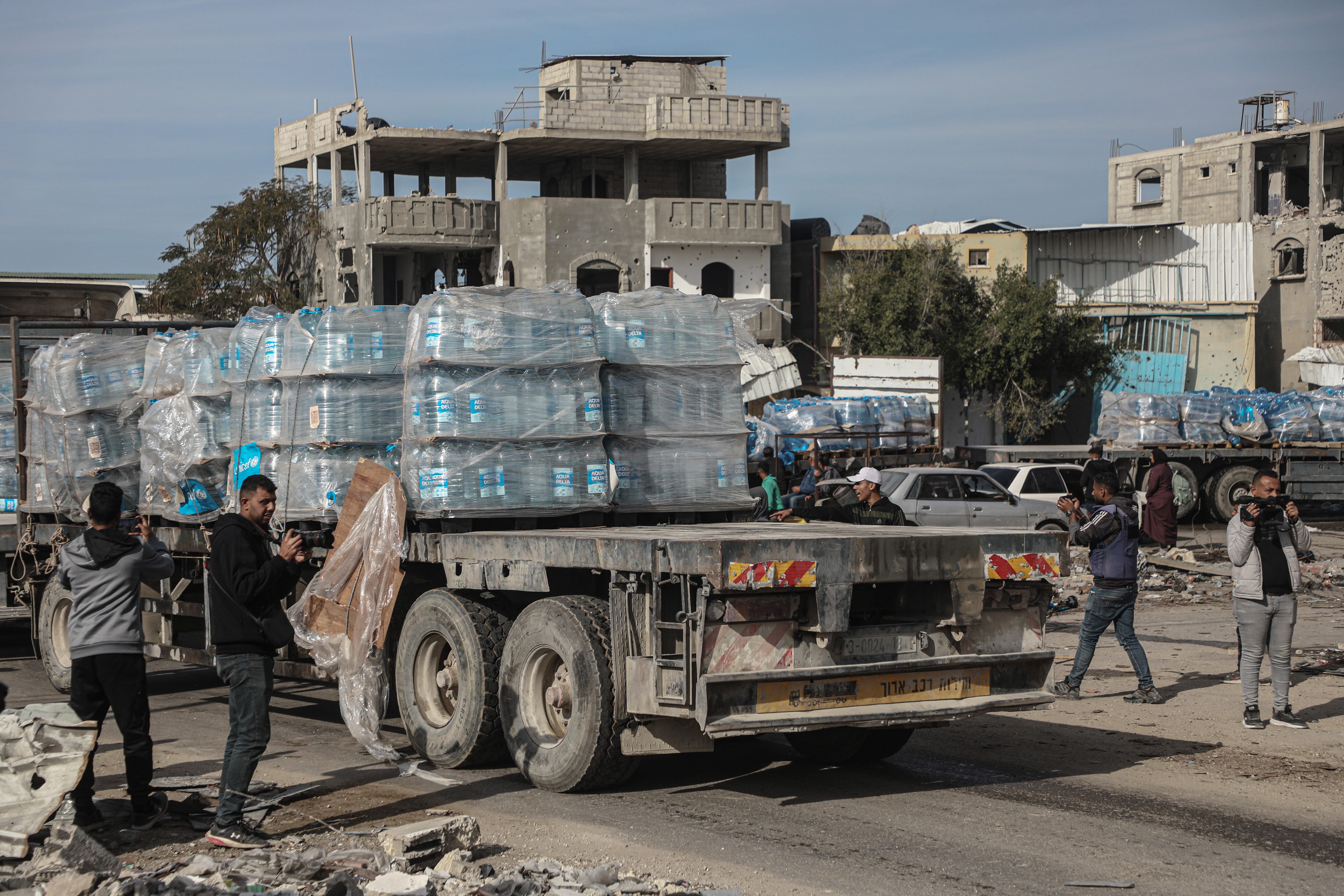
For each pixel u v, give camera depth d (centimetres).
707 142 4012
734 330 978
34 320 1252
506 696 769
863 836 647
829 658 695
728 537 685
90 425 1045
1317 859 608
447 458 802
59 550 1108
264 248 3997
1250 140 5359
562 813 693
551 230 3828
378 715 812
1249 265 4572
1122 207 5981
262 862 585
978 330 3925
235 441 907
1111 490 1029
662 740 717
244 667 632
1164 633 1412
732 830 659
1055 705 1023
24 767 579
